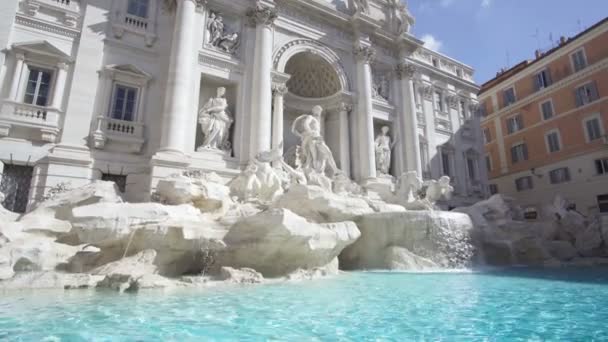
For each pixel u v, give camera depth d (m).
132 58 19.16
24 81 16.56
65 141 16.62
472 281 10.30
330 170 22.69
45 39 17.22
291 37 24.61
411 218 14.59
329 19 26.36
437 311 6.32
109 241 9.93
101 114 17.70
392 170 28.16
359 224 14.84
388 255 13.97
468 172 33.38
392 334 4.90
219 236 10.39
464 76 36.62
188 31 19.28
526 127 37.12
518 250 16.41
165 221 10.23
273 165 19.14
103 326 5.15
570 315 6.03
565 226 19.81
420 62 32.16
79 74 17.48
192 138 19.05
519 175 37.47
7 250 8.57
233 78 21.19
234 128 20.84
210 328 5.14
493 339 4.67
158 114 19.12
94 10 18.53
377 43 29.41
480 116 36.22
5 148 15.59
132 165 17.94
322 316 5.91
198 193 14.22
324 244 10.93
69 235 10.16
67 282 8.17
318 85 27.88
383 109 28.31
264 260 10.44
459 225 15.45
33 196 15.64
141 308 6.30
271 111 22.39
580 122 31.88
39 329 4.96
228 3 21.91
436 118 32.19
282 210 10.46
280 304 6.81
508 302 7.12
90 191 11.93
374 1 30.56
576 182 31.86
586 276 11.54
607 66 30.00
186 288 8.36
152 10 20.28
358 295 7.86
